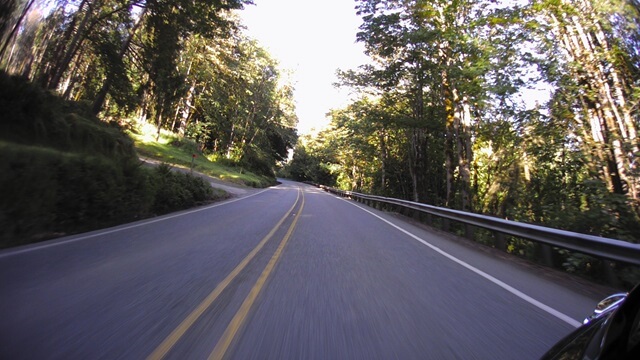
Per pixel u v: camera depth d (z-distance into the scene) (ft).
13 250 25.23
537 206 59.11
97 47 75.41
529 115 63.72
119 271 21.25
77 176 35.42
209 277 20.65
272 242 31.68
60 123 48.85
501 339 13.88
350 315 15.78
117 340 12.69
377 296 18.45
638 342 5.43
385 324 14.92
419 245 34.24
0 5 60.29
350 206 81.56
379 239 36.42
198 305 16.28
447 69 67.56
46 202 31.58
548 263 28.53
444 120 94.32
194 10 70.74
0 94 42.65
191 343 12.71
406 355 12.37
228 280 20.16
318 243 32.37
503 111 70.64
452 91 76.28
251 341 13.01
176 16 71.87
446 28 65.98
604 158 51.31
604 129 55.47
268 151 254.27
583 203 50.98
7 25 63.93
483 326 15.10
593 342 6.41
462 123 78.89
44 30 95.50
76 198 35.37
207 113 189.06
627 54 52.54
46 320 14.12
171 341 12.77
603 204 38.27
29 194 29.89
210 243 30.32
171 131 171.83
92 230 35.76
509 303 18.25
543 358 7.68
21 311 14.90
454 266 26.12
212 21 73.51
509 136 74.38
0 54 63.98
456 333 14.29
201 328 13.94
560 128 59.11
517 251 45.11
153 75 79.00
